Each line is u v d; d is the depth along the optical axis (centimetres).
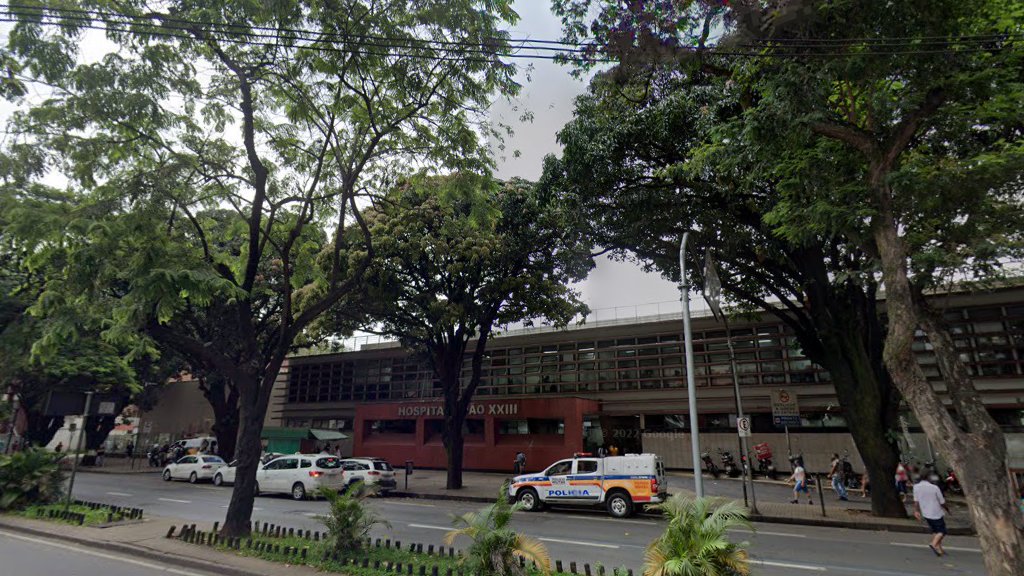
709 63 1314
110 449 4978
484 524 760
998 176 871
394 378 3759
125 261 1032
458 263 1958
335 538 959
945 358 788
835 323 1648
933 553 1134
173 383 4609
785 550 1155
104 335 1045
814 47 852
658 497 1625
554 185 1694
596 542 1229
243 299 1116
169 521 1337
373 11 1103
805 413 2625
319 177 1330
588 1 978
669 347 2953
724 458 2641
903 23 820
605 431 3030
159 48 1072
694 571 586
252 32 1057
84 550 1067
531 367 3281
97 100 1012
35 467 1480
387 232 1978
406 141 1298
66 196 1487
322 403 3959
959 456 684
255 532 1159
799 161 1004
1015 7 855
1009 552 627
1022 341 2206
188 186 1177
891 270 775
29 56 961
